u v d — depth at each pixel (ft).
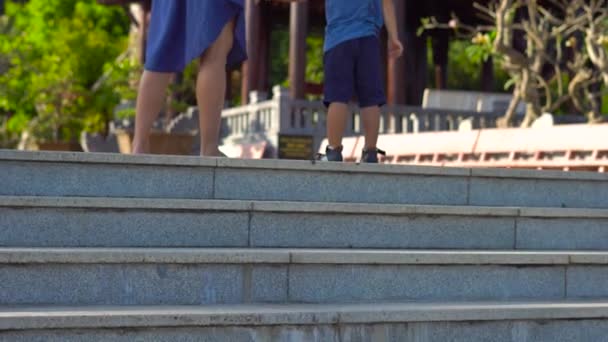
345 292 23.99
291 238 26.17
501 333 23.07
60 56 146.82
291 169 28.07
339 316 21.53
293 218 26.20
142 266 22.44
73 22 151.33
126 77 144.05
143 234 24.98
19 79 159.84
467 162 57.88
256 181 27.78
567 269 26.27
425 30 160.66
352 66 36.88
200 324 20.52
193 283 22.80
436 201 29.78
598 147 49.16
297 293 23.62
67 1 219.82
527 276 25.80
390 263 24.35
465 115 120.98
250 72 143.13
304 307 22.56
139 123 31.58
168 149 120.88
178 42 31.35
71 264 22.00
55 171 26.21
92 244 24.58
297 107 122.42
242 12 30.99
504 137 55.21
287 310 21.68
